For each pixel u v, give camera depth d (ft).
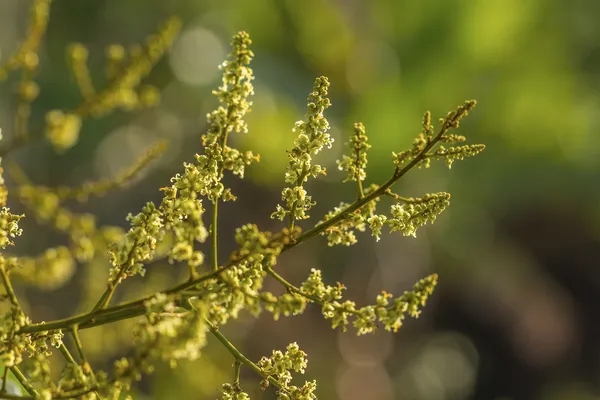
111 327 17.84
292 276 50.90
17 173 5.90
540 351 60.75
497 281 57.62
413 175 43.57
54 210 5.81
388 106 41.50
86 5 53.78
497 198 49.78
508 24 42.78
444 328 61.26
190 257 6.50
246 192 53.42
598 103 48.32
